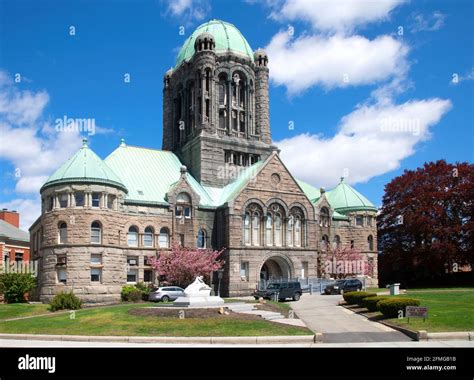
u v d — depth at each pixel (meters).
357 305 42.62
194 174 73.69
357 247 78.19
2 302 59.41
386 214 89.44
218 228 66.25
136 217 60.69
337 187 84.06
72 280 53.50
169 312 33.25
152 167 70.31
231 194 67.06
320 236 74.69
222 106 78.00
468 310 32.41
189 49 82.75
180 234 63.53
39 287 57.41
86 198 55.19
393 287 52.75
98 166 57.12
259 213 67.00
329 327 30.58
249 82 80.50
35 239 70.38
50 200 56.25
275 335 26.33
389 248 88.62
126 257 59.03
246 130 78.56
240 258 64.06
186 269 59.00
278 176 69.06
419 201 84.31
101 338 26.89
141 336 26.83
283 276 68.81
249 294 63.75
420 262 82.69
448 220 82.88
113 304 51.62
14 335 28.64
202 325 29.02
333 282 64.69
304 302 49.75
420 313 28.64
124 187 59.50
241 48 81.44
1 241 82.06
